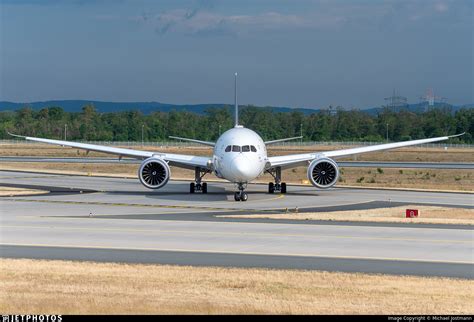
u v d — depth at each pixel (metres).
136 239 107.75
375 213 145.62
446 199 178.38
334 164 178.00
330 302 69.31
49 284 76.06
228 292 73.12
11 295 71.12
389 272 84.38
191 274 81.81
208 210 149.38
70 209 149.50
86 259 91.44
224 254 95.44
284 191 193.75
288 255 94.88
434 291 74.12
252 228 120.25
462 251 98.56
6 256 93.25
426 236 112.00
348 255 95.06
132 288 74.56
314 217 135.75
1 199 171.00
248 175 165.50
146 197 179.25
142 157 191.38
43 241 105.56
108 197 178.38
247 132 176.12
